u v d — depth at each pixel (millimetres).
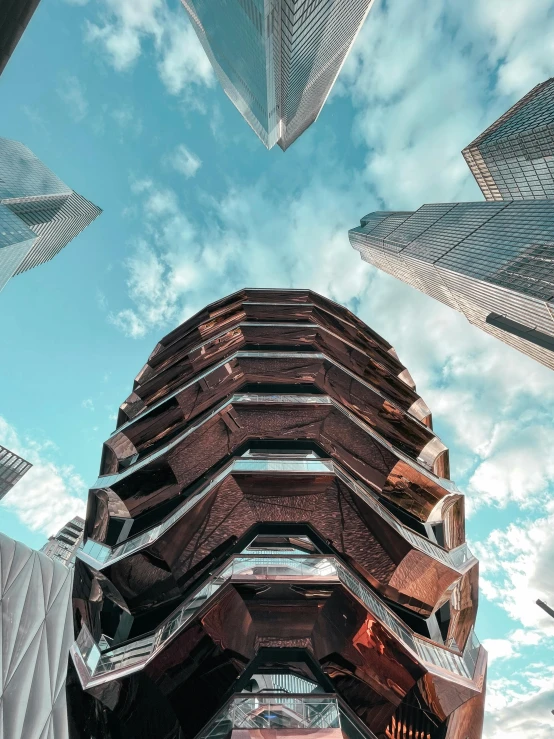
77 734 16812
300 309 37969
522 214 101812
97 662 17250
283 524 19812
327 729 12516
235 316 37688
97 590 20812
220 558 19578
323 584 15516
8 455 111375
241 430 23469
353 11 102250
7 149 150500
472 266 100812
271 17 81312
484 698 17812
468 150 136875
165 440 28234
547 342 88250
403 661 15656
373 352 38750
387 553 19609
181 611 16328
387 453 23750
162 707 15812
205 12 115562
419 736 15984
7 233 87250
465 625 21531
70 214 181750
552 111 116125
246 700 13281
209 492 18906
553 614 21859
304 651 15516
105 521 24281
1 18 21500
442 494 24609
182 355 36688
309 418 23297
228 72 134500
